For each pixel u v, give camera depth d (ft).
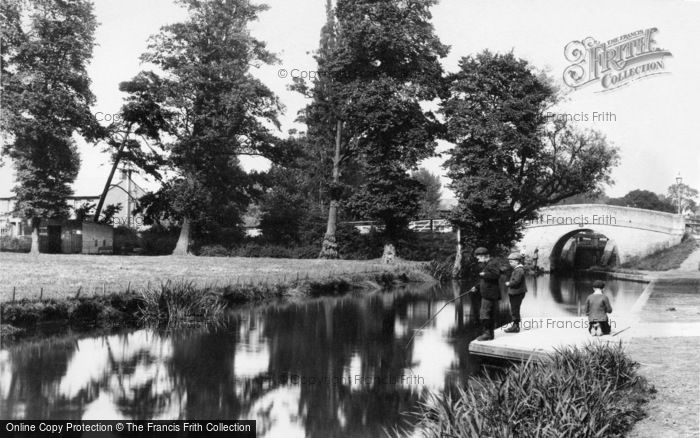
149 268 91.30
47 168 126.11
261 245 157.89
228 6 134.51
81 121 128.36
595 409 22.07
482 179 128.77
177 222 164.04
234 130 136.56
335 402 33.60
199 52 129.90
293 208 168.25
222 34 135.03
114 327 54.85
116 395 34.32
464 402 23.32
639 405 24.00
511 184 128.67
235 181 150.20
